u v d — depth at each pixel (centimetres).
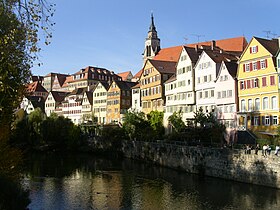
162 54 11325
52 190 4272
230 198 3709
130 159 7312
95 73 15812
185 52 7331
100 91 11738
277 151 3978
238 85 6044
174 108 7638
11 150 2719
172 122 6775
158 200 3750
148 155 6731
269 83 5503
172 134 6606
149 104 8844
